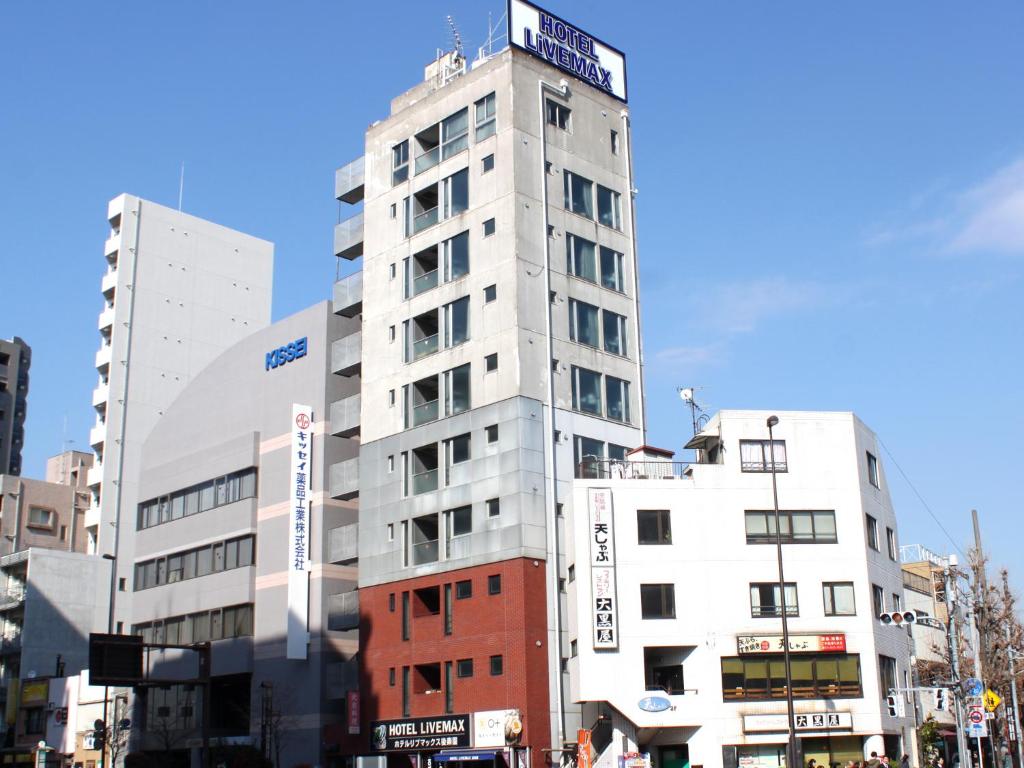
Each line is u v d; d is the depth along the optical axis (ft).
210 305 350.43
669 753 183.83
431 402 219.00
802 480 193.77
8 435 506.07
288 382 252.83
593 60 241.35
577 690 182.60
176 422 281.95
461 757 194.39
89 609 324.80
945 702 173.06
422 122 237.25
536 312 211.82
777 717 180.14
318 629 230.68
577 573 185.47
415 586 211.61
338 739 219.00
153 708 267.18
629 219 237.86
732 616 185.57
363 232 245.86
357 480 232.12
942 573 204.95
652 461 200.54
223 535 256.32
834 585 189.06
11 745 304.30
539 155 222.07
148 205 345.10
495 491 202.49
